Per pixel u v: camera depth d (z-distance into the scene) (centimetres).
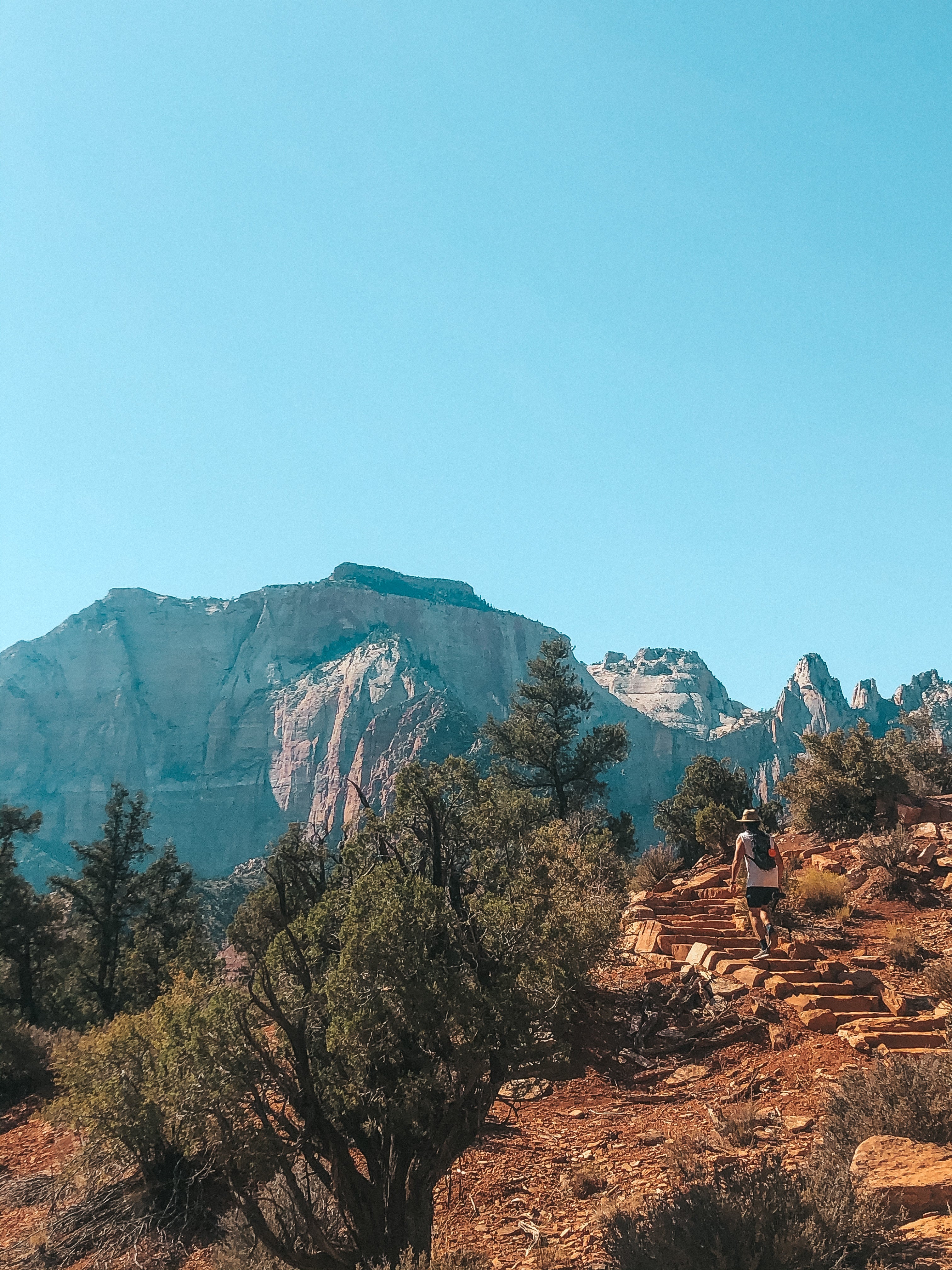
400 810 813
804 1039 994
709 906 1547
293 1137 672
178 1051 692
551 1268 634
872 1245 520
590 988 1115
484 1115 667
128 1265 887
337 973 654
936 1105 675
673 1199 616
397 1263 626
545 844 817
